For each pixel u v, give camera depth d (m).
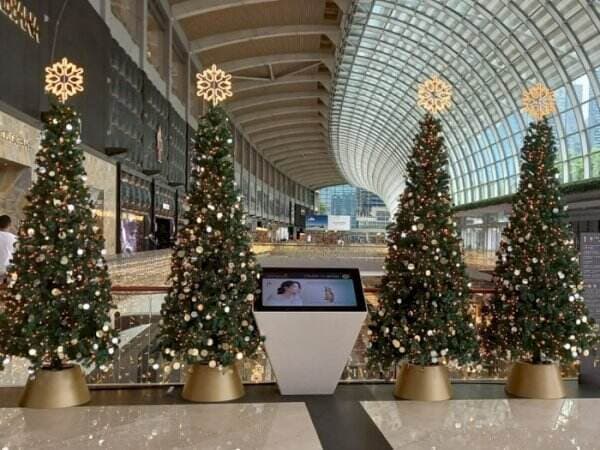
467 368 6.01
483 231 36.53
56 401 4.85
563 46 21.28
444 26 26.81
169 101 24.08
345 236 40.34
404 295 5.31
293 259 24.95
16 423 4.45
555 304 5.30
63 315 4.84
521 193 5.60
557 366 5.50
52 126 4.97
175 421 4.57
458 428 4.50
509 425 4.57
